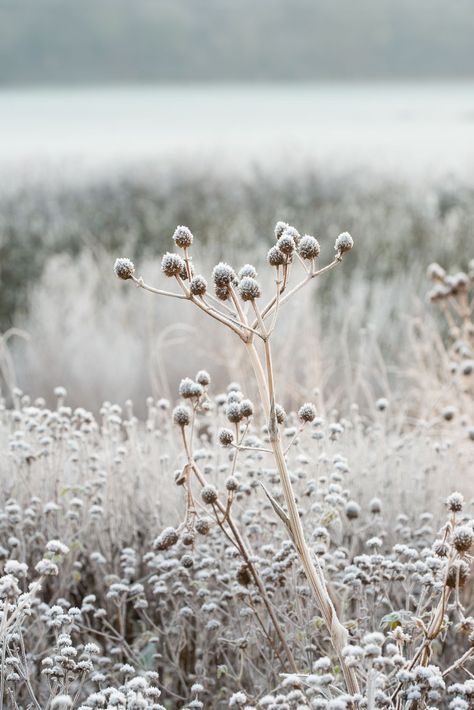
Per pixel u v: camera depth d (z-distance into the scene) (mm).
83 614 3357
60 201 13758
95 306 8195
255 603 2895
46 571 2430
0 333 8266
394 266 9461
